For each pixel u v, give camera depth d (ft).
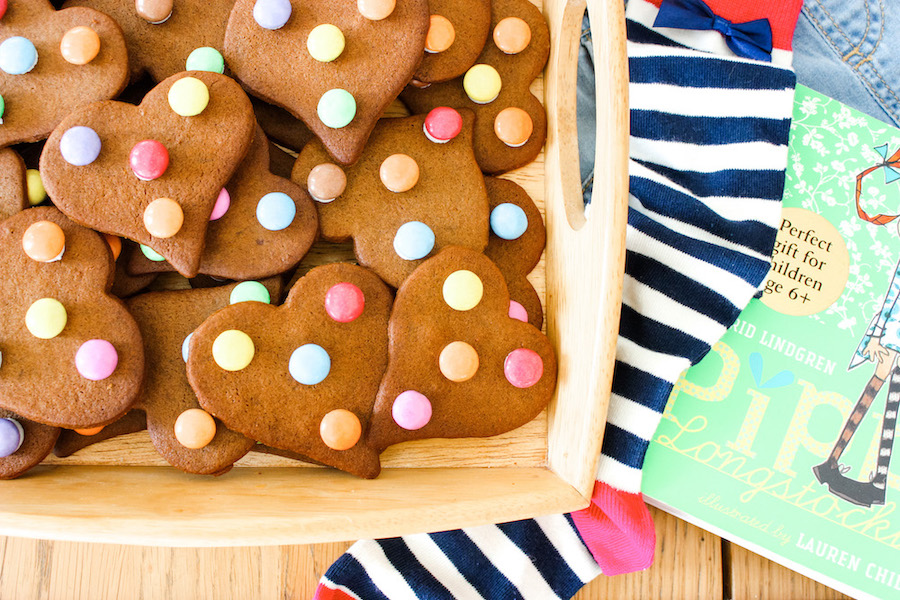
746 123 1.77
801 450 1.75
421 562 1.76
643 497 1.78
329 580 1.73
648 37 1.84
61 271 1.43
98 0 1.51
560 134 1.59
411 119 1.57
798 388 1.76
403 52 1.50
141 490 1.46
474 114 1.59
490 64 1.61
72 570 1.80
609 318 1.39
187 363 1.44
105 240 1.46
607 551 1.74
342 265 1.50
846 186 1.81
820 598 1.89
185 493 1.45
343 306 1.46
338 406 1.47
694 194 1.76
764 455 1.75
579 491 1.45
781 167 1.76
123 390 1.42
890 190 1.82
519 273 1.60
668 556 1.88
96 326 1.43
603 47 1.43
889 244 1.81
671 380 1.69
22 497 1.41
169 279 1.57
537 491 1.45
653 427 1.68
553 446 1.57
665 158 1.78
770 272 1.78
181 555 1.82
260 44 1.49
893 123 1.94
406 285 1.49
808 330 1.78
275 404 1.45
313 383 1.45
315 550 1.84
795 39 1.95
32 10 1.46
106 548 1.81
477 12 1.57
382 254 1.52
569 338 1.52
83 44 1.43
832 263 1.79
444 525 1.41
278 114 1.58
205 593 1.81
